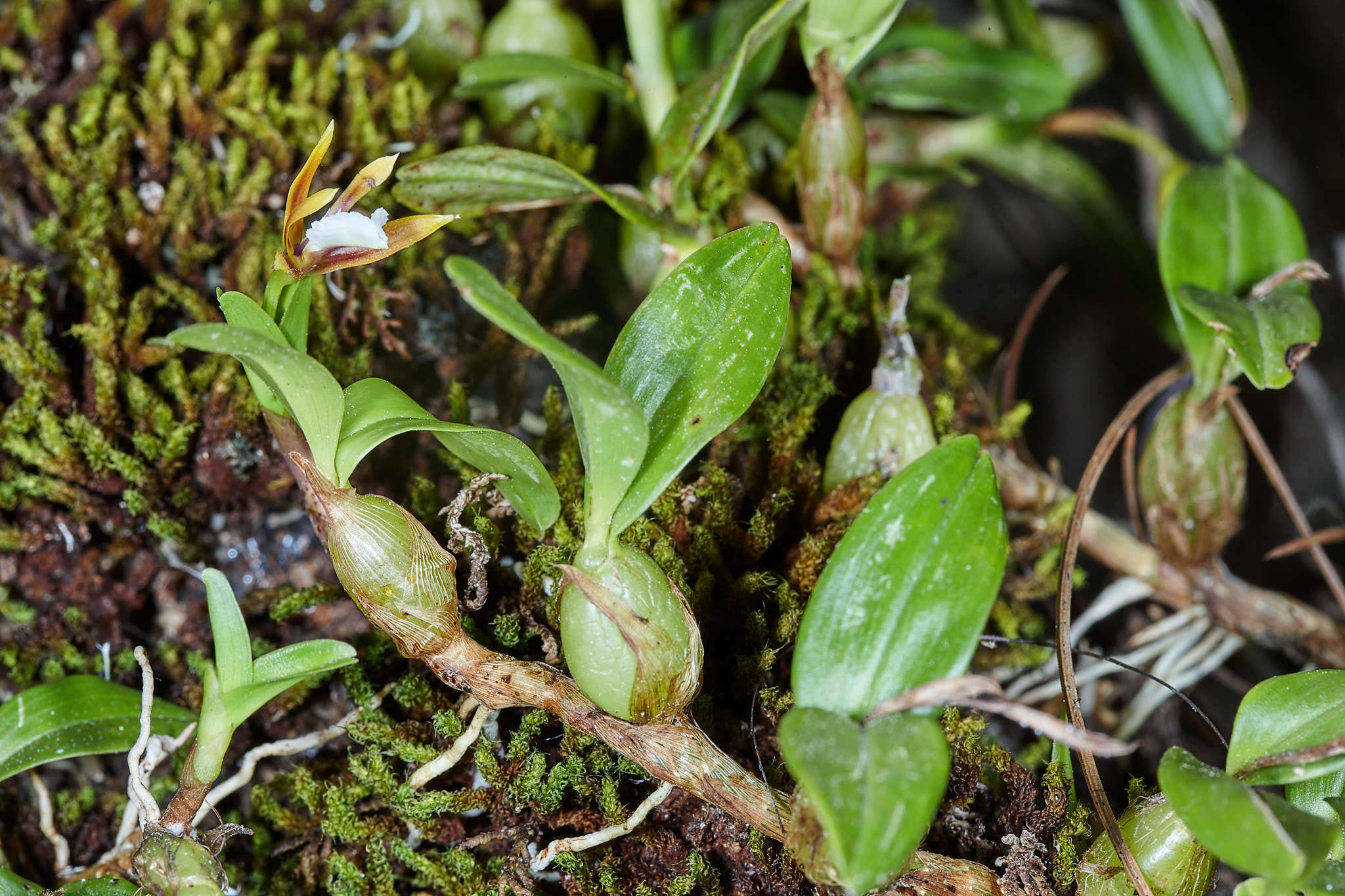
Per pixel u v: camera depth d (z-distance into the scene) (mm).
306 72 363
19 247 346
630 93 358
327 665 298
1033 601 361
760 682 313
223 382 334
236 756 327
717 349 298
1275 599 355
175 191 349
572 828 312
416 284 350
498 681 298
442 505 326
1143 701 353
